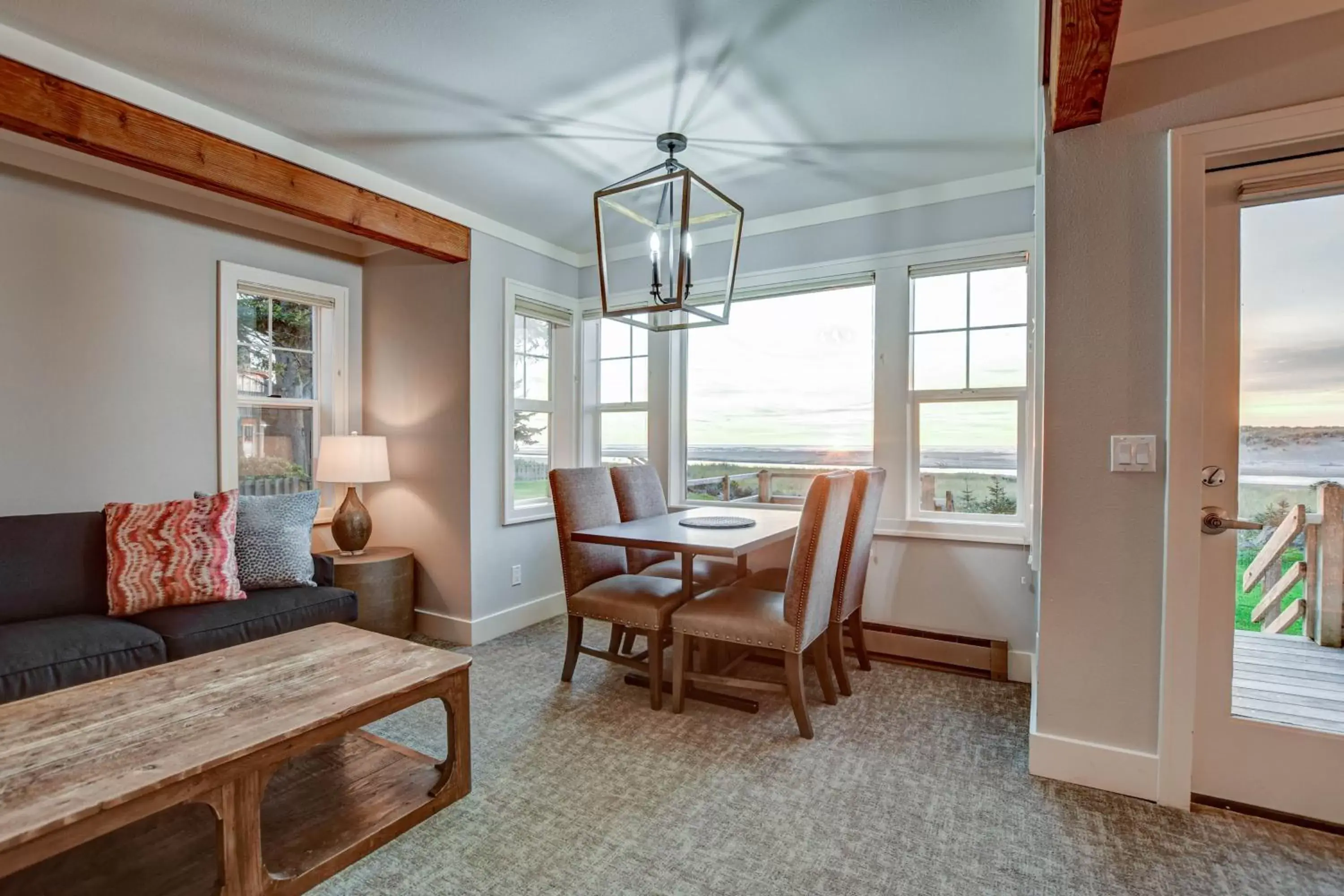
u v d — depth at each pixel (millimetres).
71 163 2561
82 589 2354
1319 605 1721
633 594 2615
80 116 1998
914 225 3125
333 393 3584
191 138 2275
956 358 3084
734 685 2342
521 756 2100
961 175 2967
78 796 1128
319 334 3559
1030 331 2881
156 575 2377
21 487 2451
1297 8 1637
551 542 3920
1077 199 1888
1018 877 1510
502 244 3564
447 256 3256
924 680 2828
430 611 3479
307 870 1435
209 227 3014
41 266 2492
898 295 3166
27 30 1867
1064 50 1462
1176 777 1789
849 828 1701
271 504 2783
